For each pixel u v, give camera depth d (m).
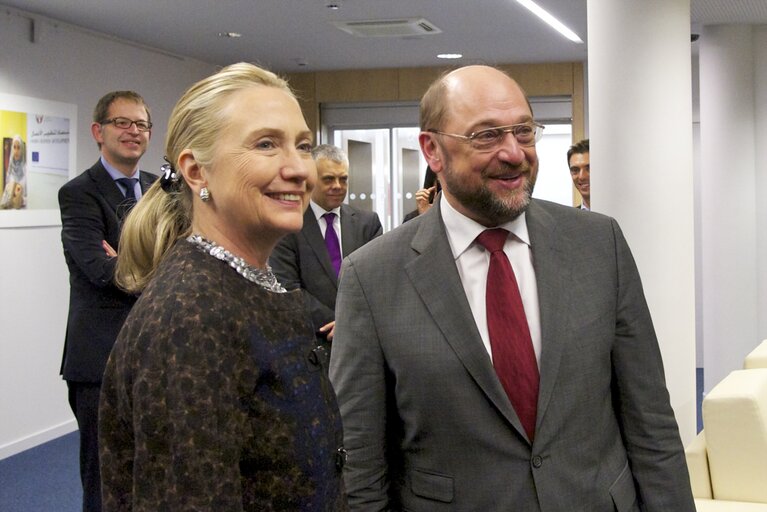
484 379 1.77
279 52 8.18
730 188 7.29
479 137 1.77
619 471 1.86
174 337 1.15
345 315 1.91
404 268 1.89
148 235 1.42
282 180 1.28
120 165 3.46
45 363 6.70
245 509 1.20
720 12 6.63
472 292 1.87
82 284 3.36
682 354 4.06
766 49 7.34
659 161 3.99
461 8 6.20
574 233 1.91
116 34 7.20
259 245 1.32
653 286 4.01
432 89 1.89
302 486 1.24
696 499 3.26
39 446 6.56
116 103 3.41
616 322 1.89
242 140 1.27
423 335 1.82
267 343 1.24
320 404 1.28
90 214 3.33
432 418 1.81
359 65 9.12
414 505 1.85
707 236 7.38
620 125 4.01
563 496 1.75
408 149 9.62
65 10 6.25
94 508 3.30
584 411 1.80
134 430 1.14
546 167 9.35
